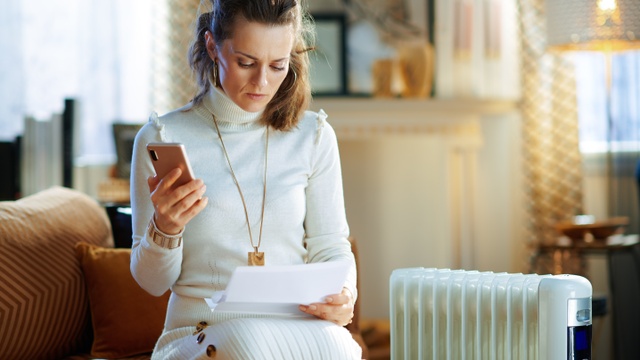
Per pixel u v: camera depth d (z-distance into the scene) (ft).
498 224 15.62
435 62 15.61
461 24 15.56
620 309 14.69
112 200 13.39
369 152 16.44
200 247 6.40
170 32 15.14
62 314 8.71
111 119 15.65
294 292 5.79
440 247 16.29
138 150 6.50
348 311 6.24
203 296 6.38
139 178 6.46
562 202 14.84
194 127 6.64
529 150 14.92
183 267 6.46
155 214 5.98
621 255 14.71
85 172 15.38
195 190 5.84
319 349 5.87
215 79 6.60
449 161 15.53
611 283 13.19
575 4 12.59
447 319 7.77
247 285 5.58
